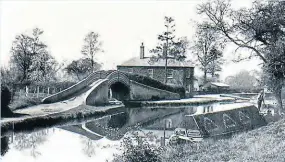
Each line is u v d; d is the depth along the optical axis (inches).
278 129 550.6
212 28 958.4
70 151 648.4
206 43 1220.5
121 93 1478.8
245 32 853.8
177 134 576.4
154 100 1517.0
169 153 490.9
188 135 571.8
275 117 698.8
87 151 629.0
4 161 601.3
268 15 797.2
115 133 797.2
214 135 570.9
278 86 729.0
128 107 1362.0
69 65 1674.5
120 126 909.8
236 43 886.4
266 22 791.7
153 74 1905.8
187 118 594.2
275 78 727.7
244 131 605.9
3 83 1086.4
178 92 1606.8
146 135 639.8
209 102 1395.2
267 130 564.4
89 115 1040.8
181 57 1584.6
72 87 1296.8
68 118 960.3
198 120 585.9
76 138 767.7
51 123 904.9
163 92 1555.1
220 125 600.1
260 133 556.1
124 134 767.7
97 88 1245.1
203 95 1683.1
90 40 1535.4
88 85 1360.7
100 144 688.4
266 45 812.6
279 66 719.1
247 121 646.5
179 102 1374.3
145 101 1421.0
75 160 574.2
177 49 1583.4
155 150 475.2
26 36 1397.6
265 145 469.1
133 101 1407.5
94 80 1381.6
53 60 1531.7
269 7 796.6
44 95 1354.6
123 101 1412.4
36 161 593.9
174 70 1898.4
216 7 935.7
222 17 925.2
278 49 717.9
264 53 779.4
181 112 1146.7
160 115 1109.1
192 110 1161.4
